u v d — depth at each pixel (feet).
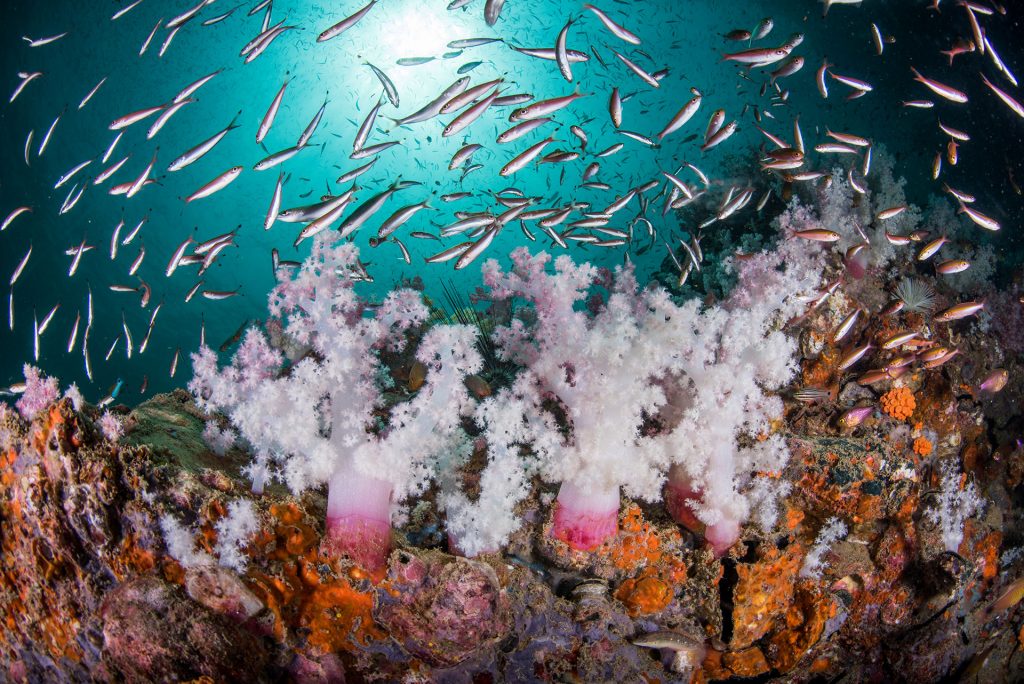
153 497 8.19
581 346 9.62
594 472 9.19
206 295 17.89
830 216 15.89
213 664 8.22
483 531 9.00
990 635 13.89
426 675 9.29
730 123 14.93
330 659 8.98
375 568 8.54
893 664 12.08
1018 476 16.20
